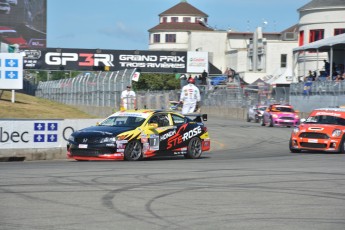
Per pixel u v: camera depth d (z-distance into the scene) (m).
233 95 84.38
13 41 85.62
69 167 22.36
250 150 34.78
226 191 16.31
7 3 85.25
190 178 19.02
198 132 28.31
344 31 89.94
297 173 20.75
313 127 31.50
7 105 45.72
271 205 14.25
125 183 17.61
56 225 11.80
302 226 12.02
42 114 44.53
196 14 168.50
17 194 15.34
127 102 41.44
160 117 27.14
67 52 70.38
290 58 129.62
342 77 63.09
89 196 15.16
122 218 12.54
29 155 27.94
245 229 11.66
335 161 26.05
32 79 107.19
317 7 91.94
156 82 126.81
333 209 13.84
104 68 69.81
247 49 138.50
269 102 78.00
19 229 11.41
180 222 12.20
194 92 36.78
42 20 87.06
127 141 25.62
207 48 153.00
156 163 24.67
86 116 48.59
